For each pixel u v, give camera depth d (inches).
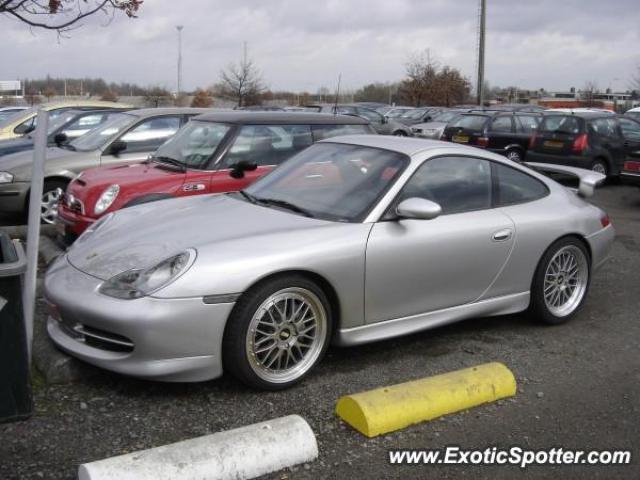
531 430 141.2
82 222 248.8
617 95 2460.6
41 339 163.8
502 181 196.1
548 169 245.8
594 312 221.8
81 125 404.8
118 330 138.9
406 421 139.1
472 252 179.9
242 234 154.4
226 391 151.8
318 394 152.9
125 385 152.2
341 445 132.0
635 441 138.3
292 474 121.5
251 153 271.1
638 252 311.4
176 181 254.2
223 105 1501.0
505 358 179.2
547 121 566.6
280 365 153.4
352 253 158.1
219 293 140.7
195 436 132.3
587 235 207.2
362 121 308.3
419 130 884.6
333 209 171.6
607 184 565.0
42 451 124.2
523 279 195.3
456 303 182.4
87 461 121.8
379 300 165.5
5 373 130.0
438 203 179.0
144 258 148.4
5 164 315.0
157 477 110.7
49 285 153.6
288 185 189.3
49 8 221.3
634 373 172.7
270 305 147.9
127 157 320.8
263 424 126.7
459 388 148.9
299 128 286.8
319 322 157.5
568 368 174.4
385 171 178.1
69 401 143.8
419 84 1743.4
